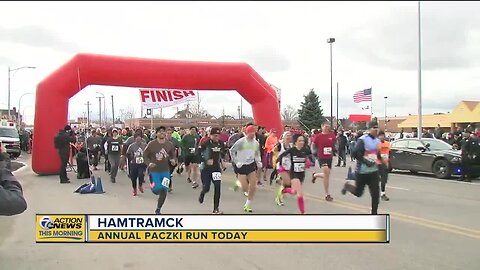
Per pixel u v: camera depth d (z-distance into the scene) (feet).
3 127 95.76
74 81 55.01
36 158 54.34
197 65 59.88
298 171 28.96
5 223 26.58
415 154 55.67
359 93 94.43
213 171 30.40
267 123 65.00
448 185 46.03
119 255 19.93
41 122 54.03
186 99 79.87
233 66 61.57
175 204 33.88
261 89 63.98
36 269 18.08
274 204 33.42
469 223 26.40
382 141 35.35
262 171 50.96
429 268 17.94
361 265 18.42
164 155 28.86
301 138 29.07
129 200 35.99
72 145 60.34
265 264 18.63
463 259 19.13
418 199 36.11
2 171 16.38
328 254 19.90
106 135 61.16
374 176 26.50
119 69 56.24
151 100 79.15
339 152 71.82
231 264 18.66
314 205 32.94
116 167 48.73
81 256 19.81
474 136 50.98
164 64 58.34
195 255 19.89
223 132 65.46
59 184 46.57
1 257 19.71
